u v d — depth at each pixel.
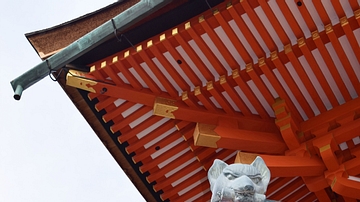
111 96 12.85
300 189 14.12
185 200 14.67
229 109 12.89
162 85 12.77
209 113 12.84
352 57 12.09
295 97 12.73
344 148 13.10
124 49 12.36
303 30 11.87
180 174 14.25
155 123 13.53
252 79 12.35
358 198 12.53
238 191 7.89
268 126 13.06
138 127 13.55
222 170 8.40
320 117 12.87
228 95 12.84
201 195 14.59
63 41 12.37
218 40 11.98
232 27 11.87
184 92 12.71
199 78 12.66
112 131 13.57
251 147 12.90
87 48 11.52
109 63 12.30
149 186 14.57
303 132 12.88
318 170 12.70
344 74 12.39
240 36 12.02
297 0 11.38
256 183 8.16
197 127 12.81
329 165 12.50
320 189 12.83
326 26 11.62
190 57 12.23
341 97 12.80
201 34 11.99
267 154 13.07
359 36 11.73
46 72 11.65
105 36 11.39
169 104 12.71
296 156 12.64
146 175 14.44
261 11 11.64
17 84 11.51
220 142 12.76
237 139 12.72
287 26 11.85
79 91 12.79
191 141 13.68
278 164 12.32
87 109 13.16
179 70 12.57
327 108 12.95
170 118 13.40
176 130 13.66
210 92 12.60
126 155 14.01
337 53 11.90
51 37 12.37
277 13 11.66
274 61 12.07
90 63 12.48
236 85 12.63
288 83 12.43
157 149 13.91
